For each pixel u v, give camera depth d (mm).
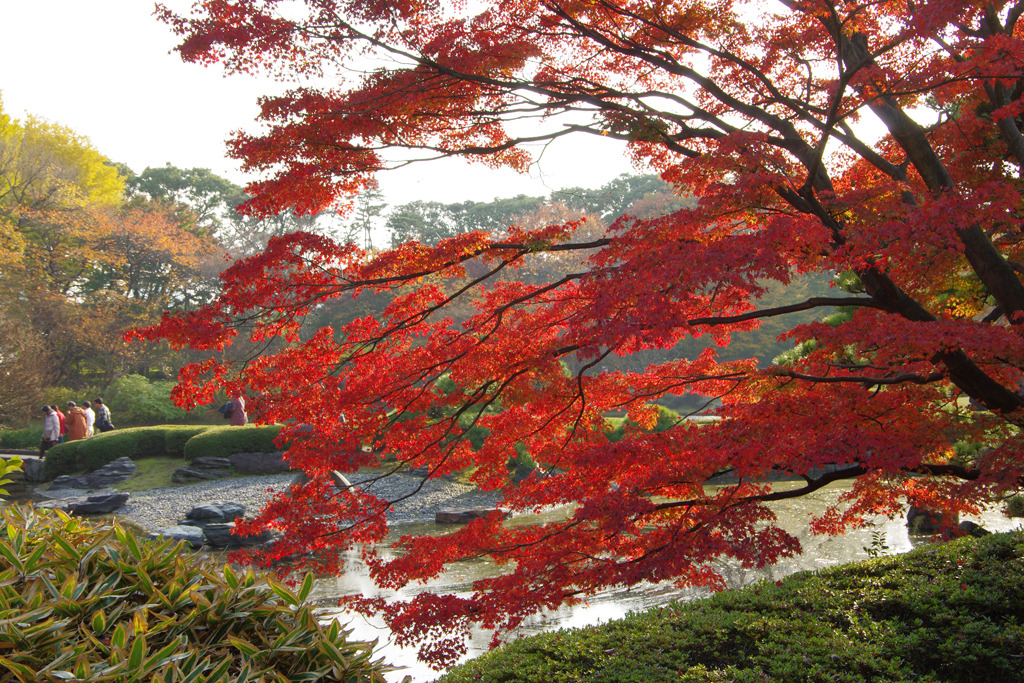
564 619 8555
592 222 37188
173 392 5148
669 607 6934
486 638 8070
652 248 4602
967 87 6277
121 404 32281
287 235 5105
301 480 14445
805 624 6020
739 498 5078
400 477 19172
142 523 14828
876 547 10734
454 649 4934
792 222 4273
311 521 5141
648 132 5598
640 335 4176
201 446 19703
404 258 5516
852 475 5348
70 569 2691
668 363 6480
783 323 41031
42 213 36094
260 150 5195
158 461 20922
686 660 5637
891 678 5062
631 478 5125
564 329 5789
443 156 5730
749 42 6445
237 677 2238
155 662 2129
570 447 5801
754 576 9711
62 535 3023
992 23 6656
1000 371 5852
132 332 4734
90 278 42406
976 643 5352
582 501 5195
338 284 5352
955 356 5355
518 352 5590
